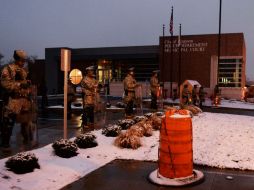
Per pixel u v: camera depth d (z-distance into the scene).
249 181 6.85
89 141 9.15
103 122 14.46
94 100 12.92
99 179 6.89
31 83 9.47
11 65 8.83
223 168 7.77
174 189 6.38
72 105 21.34
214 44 40.31
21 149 8.71
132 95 15.74
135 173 7.31
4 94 9.07
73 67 49.31
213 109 26.55
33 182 6.38
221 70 40.47
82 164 7.71
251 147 9.91
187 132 6.79
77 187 6.41
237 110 26.12
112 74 47.56
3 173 6.57
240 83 39.78
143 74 46.12
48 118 15.81
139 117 13.05
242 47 39.50
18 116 9.23
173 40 41.72
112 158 8.45
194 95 26.83
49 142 9.75
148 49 44.75
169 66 41.91
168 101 32.34
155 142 10.22
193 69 41.00
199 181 6.73
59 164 7.49
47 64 49.84
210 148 9.69
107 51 46.88
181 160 6.74
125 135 9.44
